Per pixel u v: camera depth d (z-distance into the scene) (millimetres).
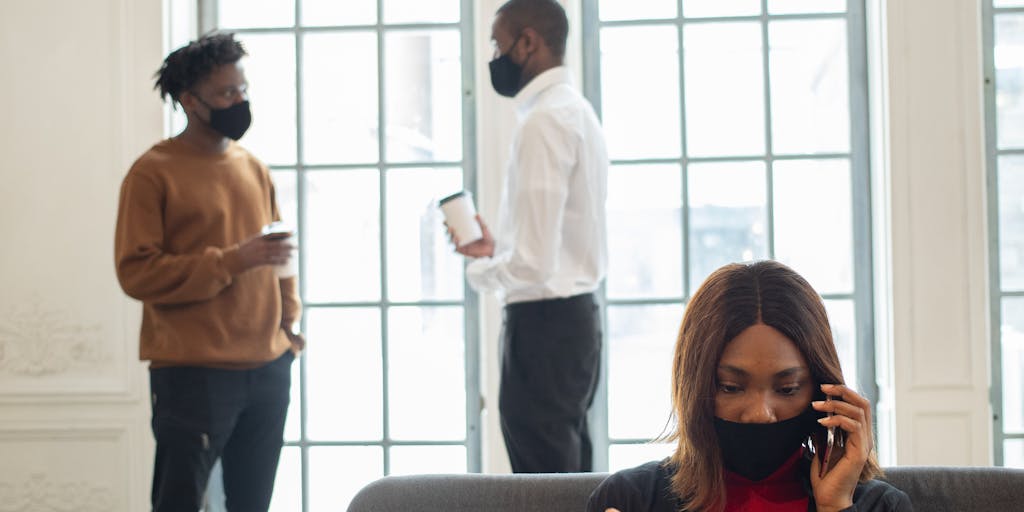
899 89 3621
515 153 2832
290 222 3938
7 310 3715
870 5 3777
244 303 2875
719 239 3863
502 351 2918
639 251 3885
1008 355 3729
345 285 3936
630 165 3877
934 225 3619
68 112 3713
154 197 2809
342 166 3926
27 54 3717
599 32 3879
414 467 3930
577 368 2879
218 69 2840
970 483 1677
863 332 3814
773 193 3844
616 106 3879
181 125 3826
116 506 3699
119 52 3697
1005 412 3729
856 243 3816
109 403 3703
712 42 3852
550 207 2766
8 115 3721
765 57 3834
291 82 3934
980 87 3611
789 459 1487
